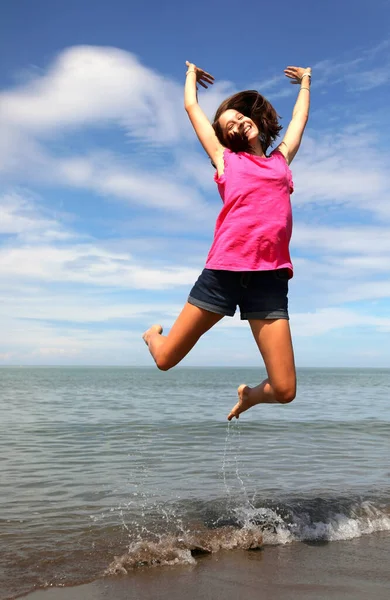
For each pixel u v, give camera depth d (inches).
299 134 142.6
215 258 122.9
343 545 130.6
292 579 107.0
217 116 136.8
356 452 276.7
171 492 184.5
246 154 130.0
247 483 198.2
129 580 106.5
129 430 371.6
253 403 135.3
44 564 116.4
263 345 124.5
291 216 128.0
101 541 133.3
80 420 441.7
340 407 609.0
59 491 186.9
